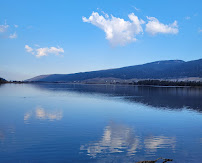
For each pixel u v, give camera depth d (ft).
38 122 98.99
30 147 62.18
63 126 90.63
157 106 165.78
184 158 54.49
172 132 81.56
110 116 117.70
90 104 180.55
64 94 316.40
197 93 336.90
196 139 71.87
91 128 87.45
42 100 215.10
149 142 68.08
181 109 148.56
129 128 87.92
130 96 278.46
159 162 51.60
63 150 60.03
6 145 64.13
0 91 369.30
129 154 57.26
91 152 58.65
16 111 134.00
